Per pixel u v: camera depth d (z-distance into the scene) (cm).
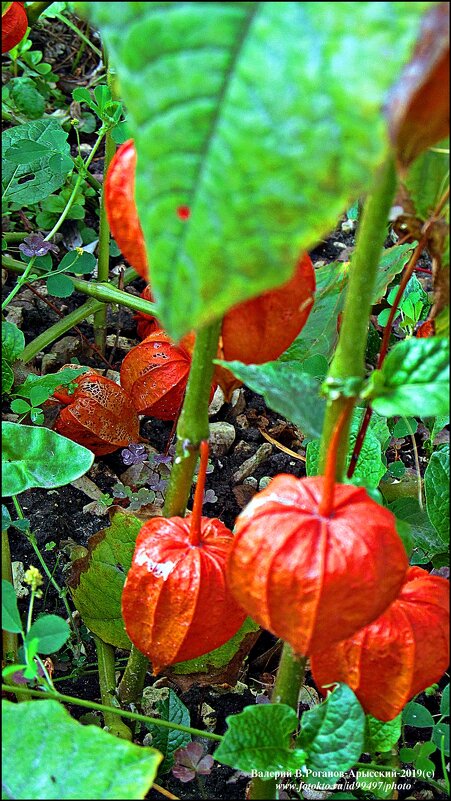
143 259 35
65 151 58
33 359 66
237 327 36
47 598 53
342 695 38
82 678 51
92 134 85
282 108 24
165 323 25
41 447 44
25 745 35
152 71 25
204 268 24
